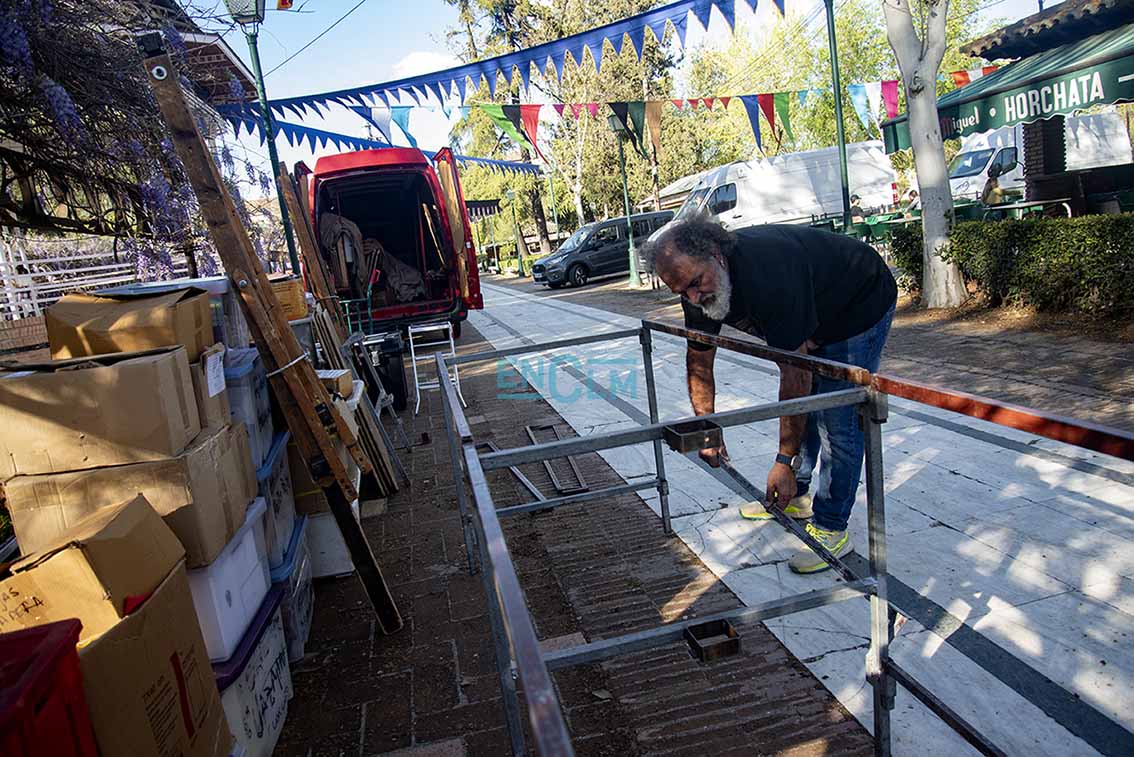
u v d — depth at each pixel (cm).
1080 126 1469
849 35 2459
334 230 980
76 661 142
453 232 1027
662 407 634
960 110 945
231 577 226
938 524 348
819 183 1884
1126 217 702
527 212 4472
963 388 583
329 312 722
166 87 265
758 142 999
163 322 222
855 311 299
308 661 299
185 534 203
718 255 254
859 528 358
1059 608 270
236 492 236
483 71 711
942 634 264
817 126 2609
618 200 3198
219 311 304
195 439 217
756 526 375
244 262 278
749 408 187
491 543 128
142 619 166
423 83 727
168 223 432
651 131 895
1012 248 827
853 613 286
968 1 2334
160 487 199
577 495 367
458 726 249
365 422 469
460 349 1169
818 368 214
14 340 491
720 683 256
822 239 292
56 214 437
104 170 385
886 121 1184
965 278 926
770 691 248
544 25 2892
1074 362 609
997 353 679
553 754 72
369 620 328
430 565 378
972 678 239
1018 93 864
